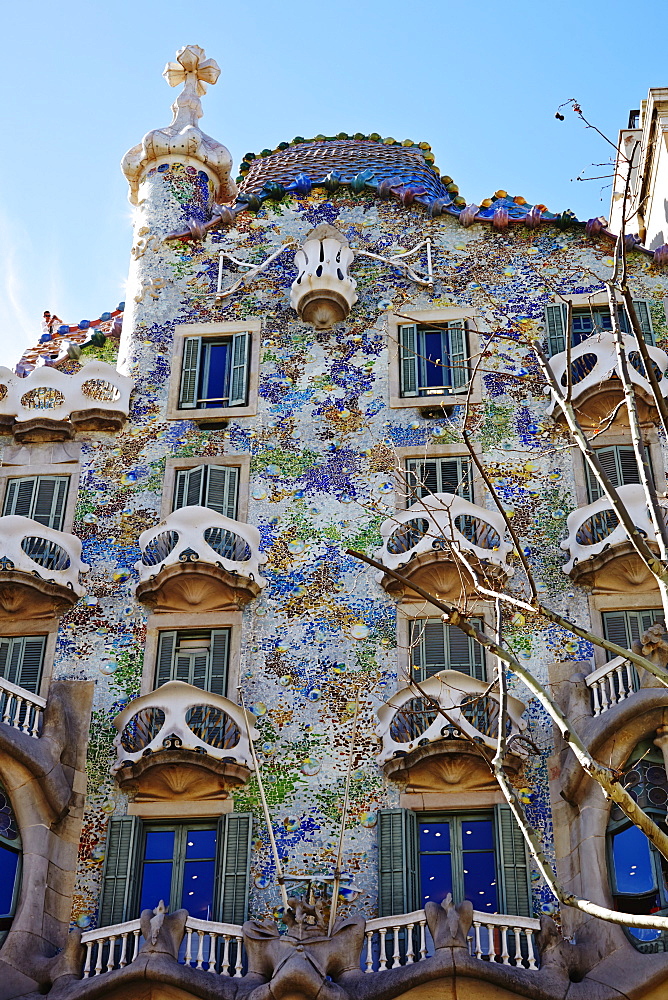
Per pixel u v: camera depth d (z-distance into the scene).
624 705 22.05
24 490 27.36
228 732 23.67
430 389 27.81
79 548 26.19
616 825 21.95
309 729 24.06
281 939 20.83
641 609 24.97
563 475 26.55
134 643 25.27
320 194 30.66
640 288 28.89
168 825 23.59
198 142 31.55
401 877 22.44
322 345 28.62
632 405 15.29
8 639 25.50
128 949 21.91
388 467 26.91
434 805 23.20
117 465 27.47
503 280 29.17
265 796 23.44
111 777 23.84
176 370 28.64
